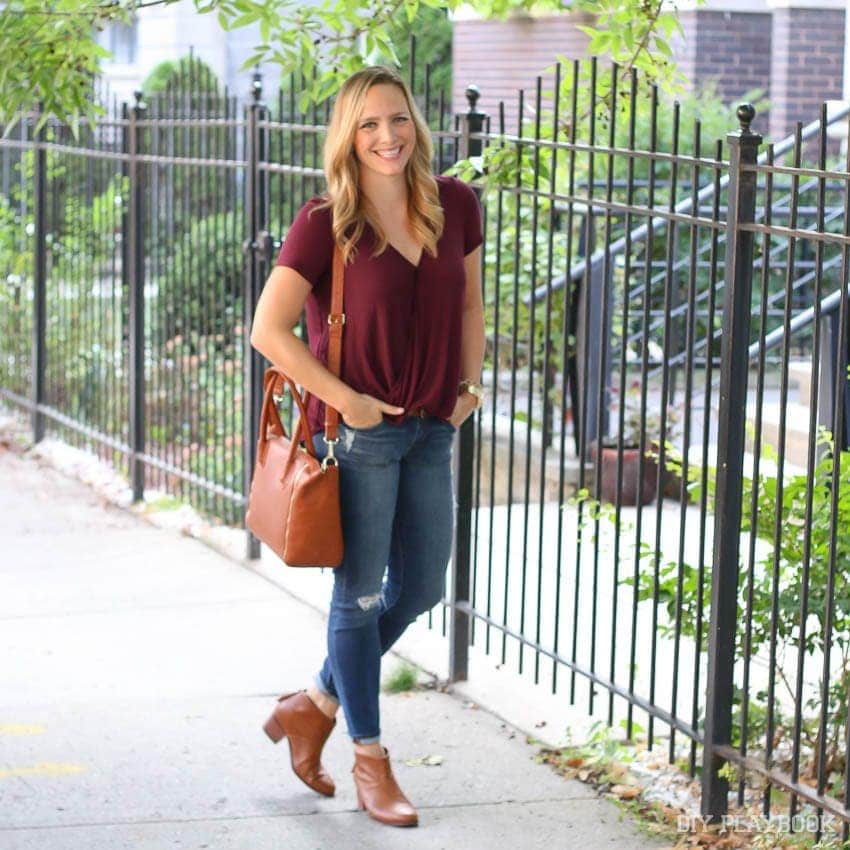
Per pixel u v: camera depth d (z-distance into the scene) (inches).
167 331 348.8
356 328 167.8
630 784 187.2
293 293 167.0
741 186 165.2
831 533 158.9
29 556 308.0
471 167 212.4
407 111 166.2
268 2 208.2
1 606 272.7
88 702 221.3
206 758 198.7
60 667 238.5
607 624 255.0
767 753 170.4
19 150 485.7
